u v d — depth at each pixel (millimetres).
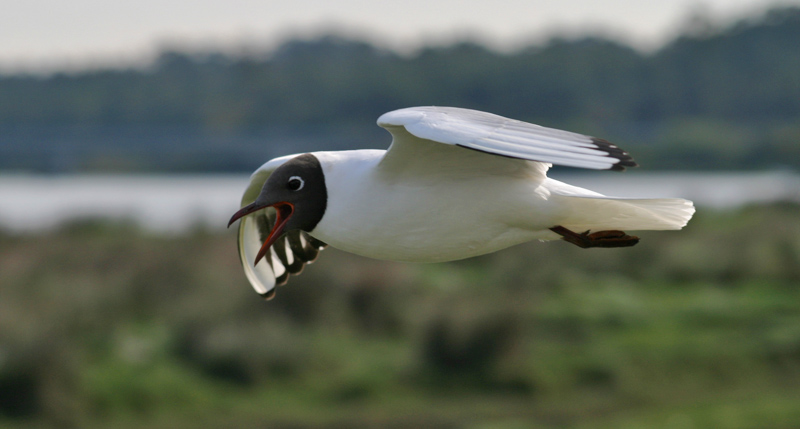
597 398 13375
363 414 12688
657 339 15242
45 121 82312
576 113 84312
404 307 15250
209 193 44688
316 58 94938
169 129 74375
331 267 16266
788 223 23891
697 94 90438
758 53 94688
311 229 5551
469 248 5473
